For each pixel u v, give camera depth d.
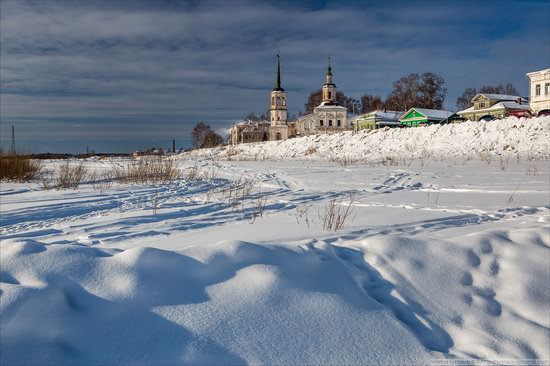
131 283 3.38
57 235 6.73
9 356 2.60
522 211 7.80
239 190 12.85
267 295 3.49
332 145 37.88
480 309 3.86
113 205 10.08
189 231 6.73
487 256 4.55
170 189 13.42
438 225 6.61
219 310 3.28
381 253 4.45
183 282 3.50
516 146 26.55
